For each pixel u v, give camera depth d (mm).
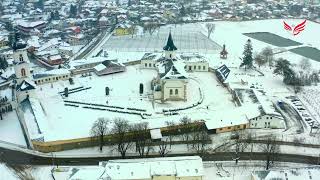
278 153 198875
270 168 184625
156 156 198500
